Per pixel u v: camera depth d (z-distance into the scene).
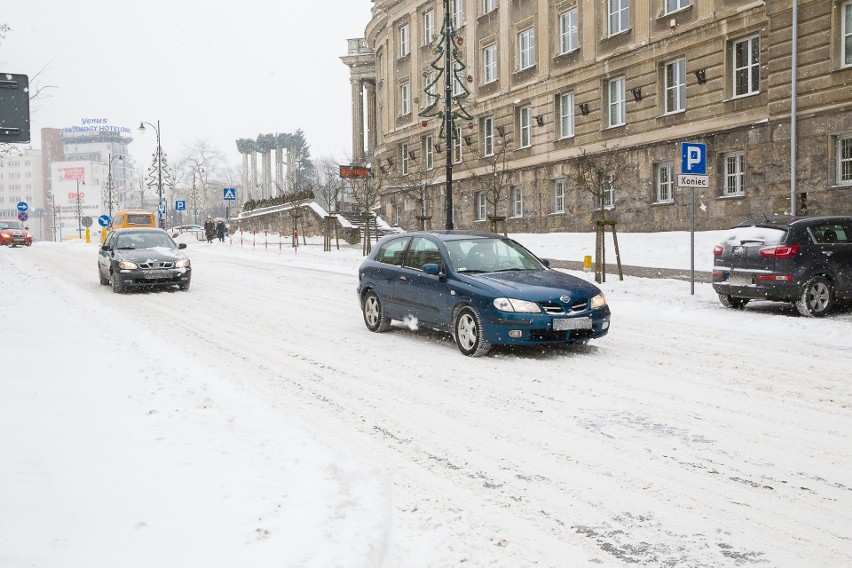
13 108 9.62
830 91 19.17
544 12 31.53
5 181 174.25
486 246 10.16
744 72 22.64
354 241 38.91
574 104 29.94
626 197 27.17
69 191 147.50
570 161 30.02
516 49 33.62
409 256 10.48
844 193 18.94
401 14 43.66
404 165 45.06
